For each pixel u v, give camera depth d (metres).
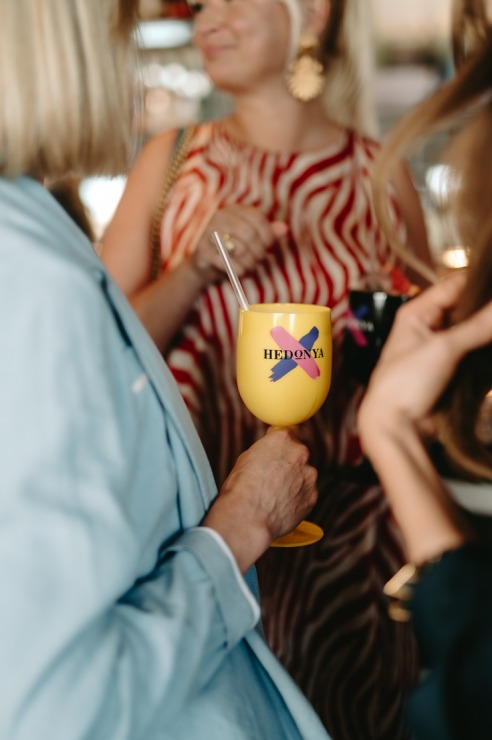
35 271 0.70
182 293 1.67
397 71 3.97
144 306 1.65
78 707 0.67
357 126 2.05
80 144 0.77
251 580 1.01
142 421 0.78
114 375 0.74
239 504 0.92
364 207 1.86
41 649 0.65
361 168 1.88
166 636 0.74
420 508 0.74
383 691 1.52
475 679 0.65
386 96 4.00
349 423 1.73
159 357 0.84
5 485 0.66
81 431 0.69
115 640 0.71
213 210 1.83
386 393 0.78
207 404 1.76
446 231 0.79
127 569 0.69
